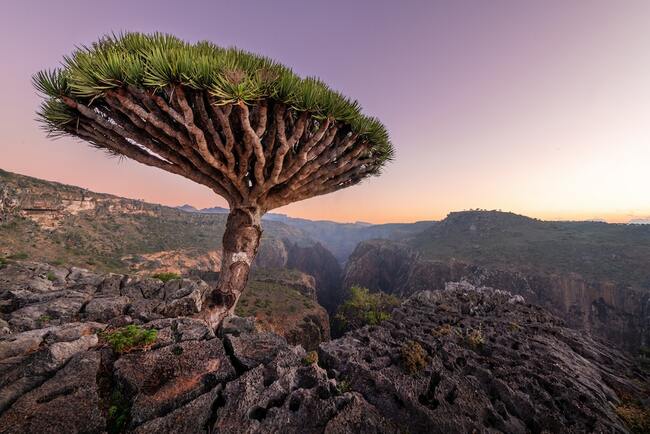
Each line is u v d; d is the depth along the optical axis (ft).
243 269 19.16
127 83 12.73
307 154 16.98
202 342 14.06
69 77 13.19
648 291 224.53
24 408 8.85
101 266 223.51
